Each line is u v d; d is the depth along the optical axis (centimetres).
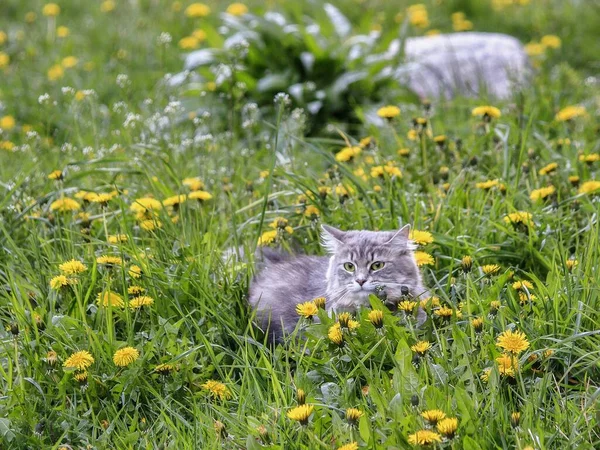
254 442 652
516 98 1337
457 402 657
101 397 752
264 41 1563
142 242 917
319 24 1645
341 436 652
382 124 1423
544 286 827
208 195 995
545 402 703
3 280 899
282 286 895
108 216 1030
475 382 708
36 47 1823
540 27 1981
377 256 839
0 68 1692
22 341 793
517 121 1262
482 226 960
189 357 762
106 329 805
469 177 1073
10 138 1467
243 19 1642
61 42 1872
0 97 1569
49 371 757
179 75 1591
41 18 2044
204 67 1563
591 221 920
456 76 1608
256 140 1379
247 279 888
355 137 1461
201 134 1379
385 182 1037
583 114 1309
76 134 1326
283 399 705
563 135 1237
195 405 710
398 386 686
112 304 816
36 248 905
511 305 809
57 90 1594
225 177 1140
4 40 1861
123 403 739
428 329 761
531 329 770
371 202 1003
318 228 983
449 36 1770
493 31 2023
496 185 1009
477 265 898
